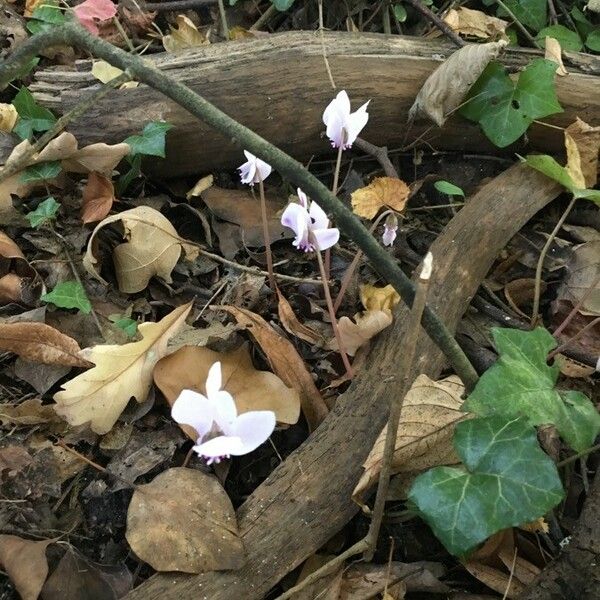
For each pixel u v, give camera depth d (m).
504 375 0.31
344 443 0.33
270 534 0.31
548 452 0.35
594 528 0.30
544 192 0.44
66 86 0.45
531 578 0.31
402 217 0.44
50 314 0.38
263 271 0.42
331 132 0.37
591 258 0.43
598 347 0.41
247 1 0.56
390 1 0.54
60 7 0.52
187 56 0.45
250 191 0.46
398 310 0.38
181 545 0.30
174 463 0.34
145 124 0.44
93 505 0.33
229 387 0.35
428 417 0.32
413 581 0.31
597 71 0.48
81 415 0.34
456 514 0.28
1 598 0.30
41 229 0.41
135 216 0.39
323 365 0.37
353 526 0.33
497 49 0.45
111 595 0.30
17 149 0.40
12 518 0.32
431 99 0.45
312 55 0.46
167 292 0.41
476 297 0.42
